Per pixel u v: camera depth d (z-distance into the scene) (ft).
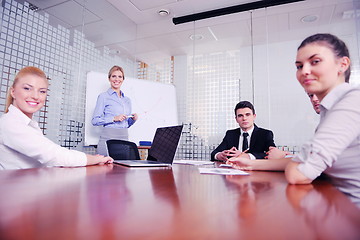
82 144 10.57
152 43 14.10
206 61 14.28
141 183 1.91
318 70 2.52
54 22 11.39
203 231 0.80
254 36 13.04
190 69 14.83
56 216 0.94
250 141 7.47
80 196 1.34
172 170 3.16
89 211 1.03
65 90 9.79
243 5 10.29
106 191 1.51
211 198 1.37
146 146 10.73
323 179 2.54
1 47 7.57
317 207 1.17
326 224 0.89
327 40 2.52
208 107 13.78
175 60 15.42
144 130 11.29
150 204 1.19
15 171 2.58
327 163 2.03
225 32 12.82
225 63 13.79
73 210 1.04
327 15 11.05
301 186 1.91
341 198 1.41
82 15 11.06
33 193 1.40
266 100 12.80
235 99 13.28
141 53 15.25
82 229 0.79
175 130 4.27
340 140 2.07
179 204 1.20
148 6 10.92
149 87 11.96
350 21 11.25
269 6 10.11
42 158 3.29
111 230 0.79
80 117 10.52
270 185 1.94
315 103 5.20
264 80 12.96
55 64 9.38
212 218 0.96
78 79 10.46
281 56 12.73
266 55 13.07
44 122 8.86
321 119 2.68
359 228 0.85
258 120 12.82
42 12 10.30
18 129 3.36
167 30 12.80
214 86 13.87
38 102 4.11
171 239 0.72
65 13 10.84
